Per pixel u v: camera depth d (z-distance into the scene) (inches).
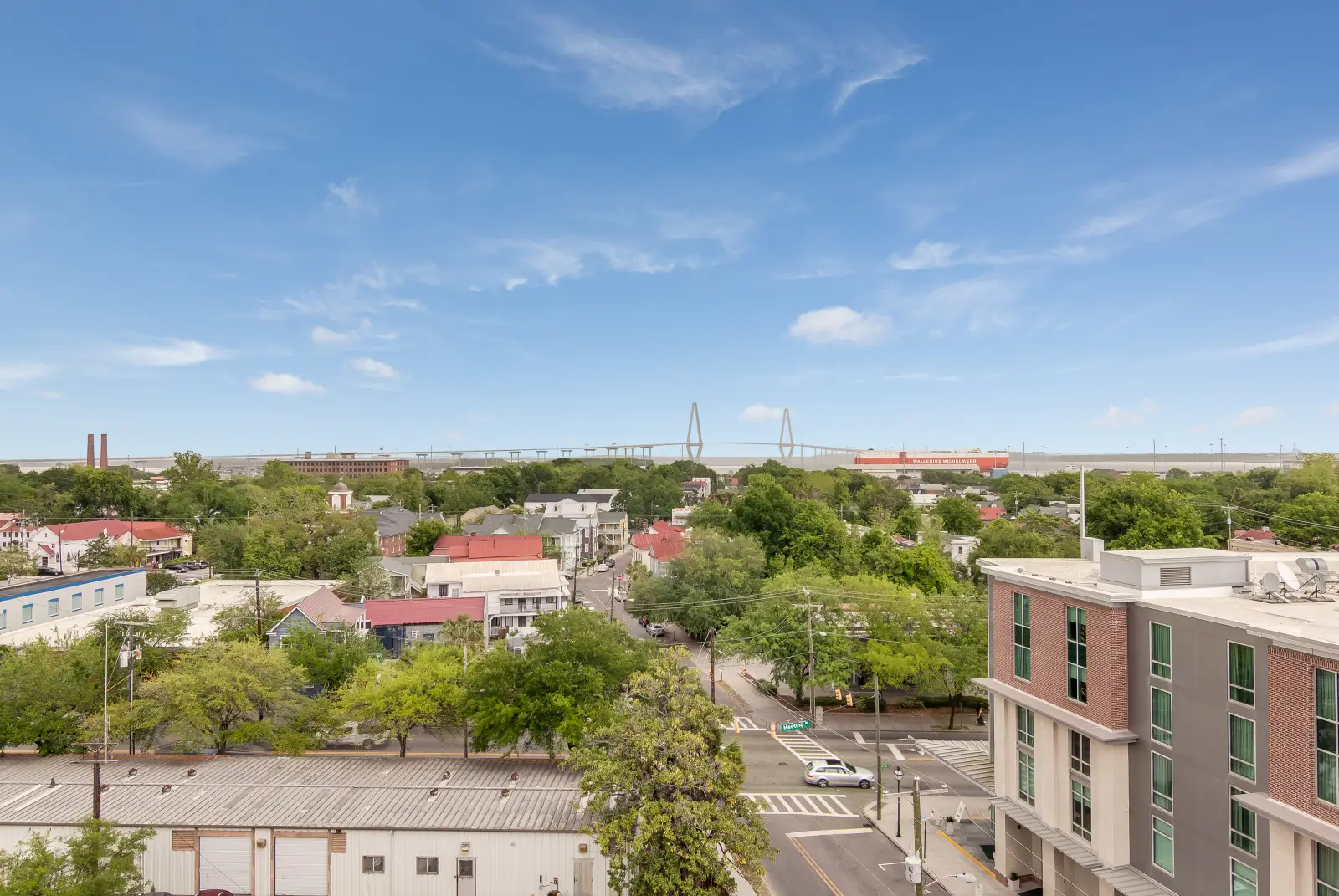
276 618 2428.6
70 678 1683.1
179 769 1480.1
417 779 1427.2
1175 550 1155.3
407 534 4611.2
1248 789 891.4
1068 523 4667.8
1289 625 879.7
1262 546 3476.9
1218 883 926.4
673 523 6250.0
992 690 1317.7
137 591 2940.5
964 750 1520.7
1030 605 1251.8
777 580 2674.7
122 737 1672.0
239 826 1216.8
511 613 3065.9
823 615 2278.5
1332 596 1079.6
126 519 5428.2
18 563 3553.2
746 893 1234.0
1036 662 1234.0
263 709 1712.6
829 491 6412.4
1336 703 784.3
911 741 2034.9
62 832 1207.6
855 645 2229.3
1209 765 943.0
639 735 1090.1
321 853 1214.9
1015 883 1268.5
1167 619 1011.9
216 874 1213.7
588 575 4773.6
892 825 1508.4
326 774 1453.0
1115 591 1085.8
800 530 3531.0
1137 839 1050.7
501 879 1200.2
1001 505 7032.5
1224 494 4709.6
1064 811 1159.6
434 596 3034.0
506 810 1273.4
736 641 2333.9
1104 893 1092.5
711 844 1017.5
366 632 2591.0
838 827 1509.6
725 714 1190.9
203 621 2534.5
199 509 5393.7
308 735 1689.2
